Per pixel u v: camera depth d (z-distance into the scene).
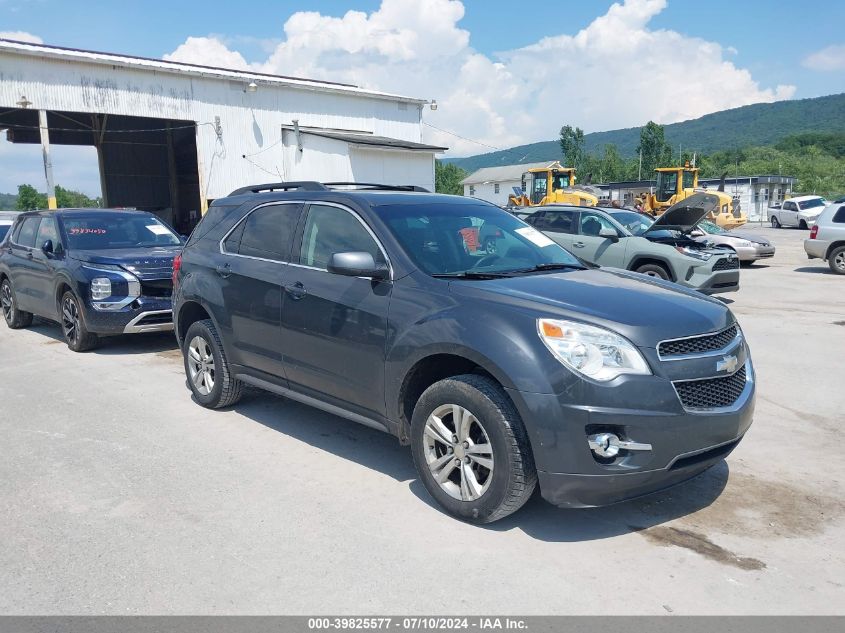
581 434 3.58
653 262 12.20
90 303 8.38
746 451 5.19
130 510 4.22
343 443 5.37
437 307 4.15
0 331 10.51
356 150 25.89
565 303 3.95
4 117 27.50
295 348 5.05
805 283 14.98
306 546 3.77
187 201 34.25
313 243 5.11
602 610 3.18
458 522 4.05
